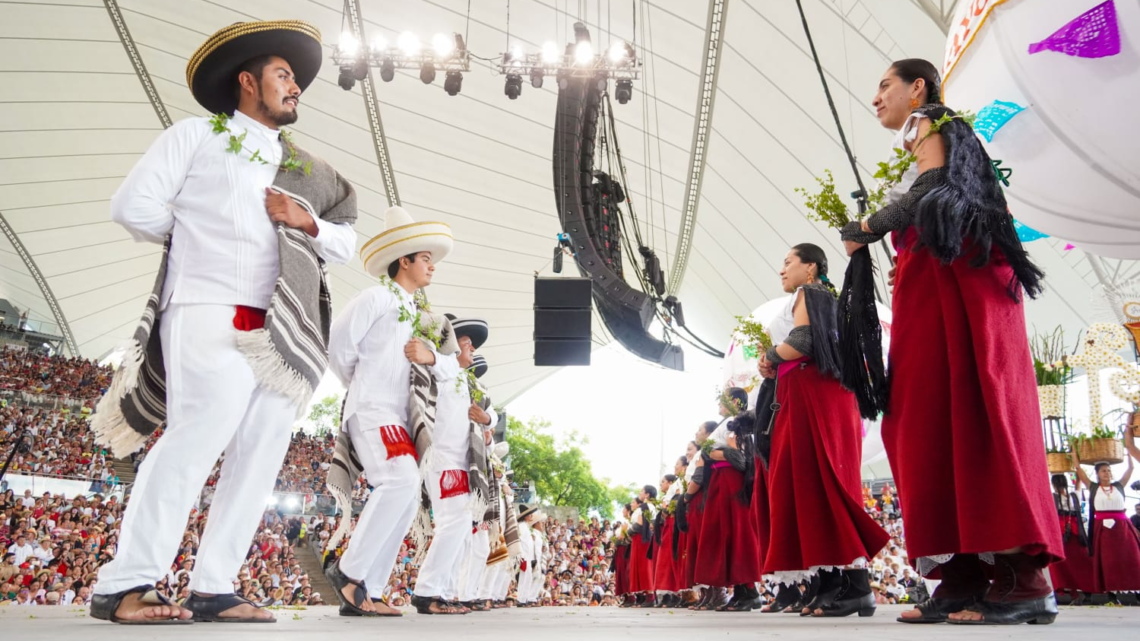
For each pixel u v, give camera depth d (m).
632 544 9.49
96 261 30.19
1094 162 4.11
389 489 3.65
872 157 10.95
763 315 6.49
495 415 4.93
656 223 17.75
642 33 12.45
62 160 24.92
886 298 11.20
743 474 5.08
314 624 2.26
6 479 15.75
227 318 2.21
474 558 6.00
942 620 2.32
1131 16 3.69
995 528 2.00
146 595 1.98
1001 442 2.04
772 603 4.99
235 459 2.30
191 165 2.29
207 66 2.42
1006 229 2.24
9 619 2.20
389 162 19.52
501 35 14.44
